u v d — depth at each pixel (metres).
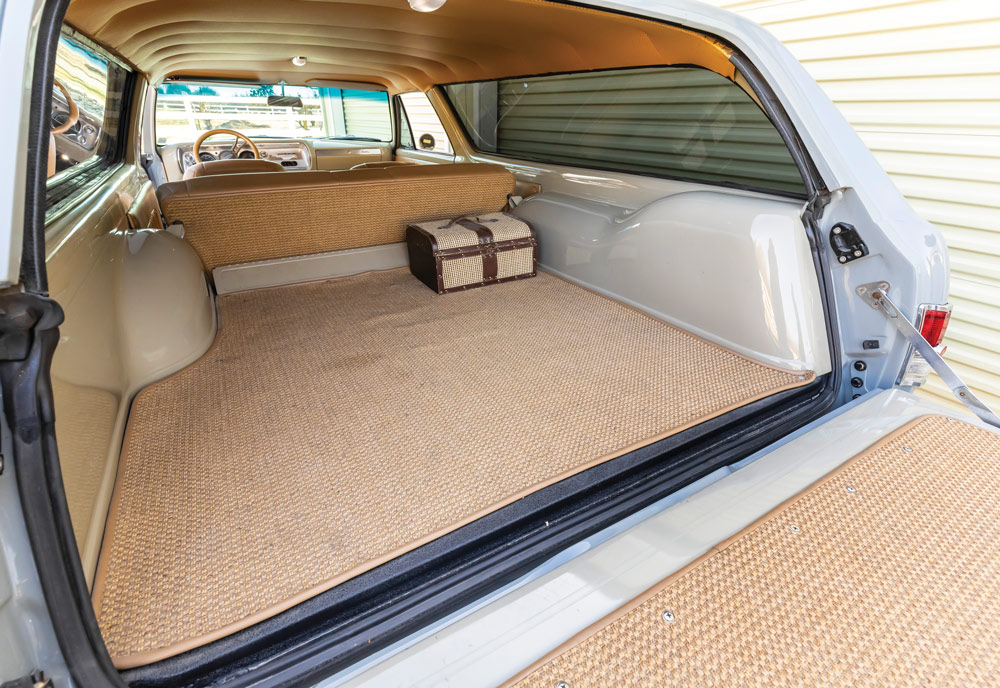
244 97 3.79
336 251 2.32
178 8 1.75
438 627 0.66
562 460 1.12
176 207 1.87
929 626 0.65
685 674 0.60
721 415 1.28
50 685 0.51
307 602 0.79
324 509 0.99
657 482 1.07
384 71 3.38
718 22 1.24
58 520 0.50
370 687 0.59
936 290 1.21
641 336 1.72
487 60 2.56
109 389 1.07
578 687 0.58
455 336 1.75
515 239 2.21
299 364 1.57
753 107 1.79
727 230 1.52
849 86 2.71
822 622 0.66
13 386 0.46
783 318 1.43
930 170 2.53
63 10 0.53
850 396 1.39
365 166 2.59
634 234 1.87
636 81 2.18
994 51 2.20
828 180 1.28
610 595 0.69
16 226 0.47
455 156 3.54
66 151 1.50
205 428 1.24
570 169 2.47
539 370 1.52
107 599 0.79
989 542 0.77
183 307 1.54
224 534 0.92
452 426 1.25
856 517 0.82
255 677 0.69
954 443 0.98
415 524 0.95
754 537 0.78
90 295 0.99
